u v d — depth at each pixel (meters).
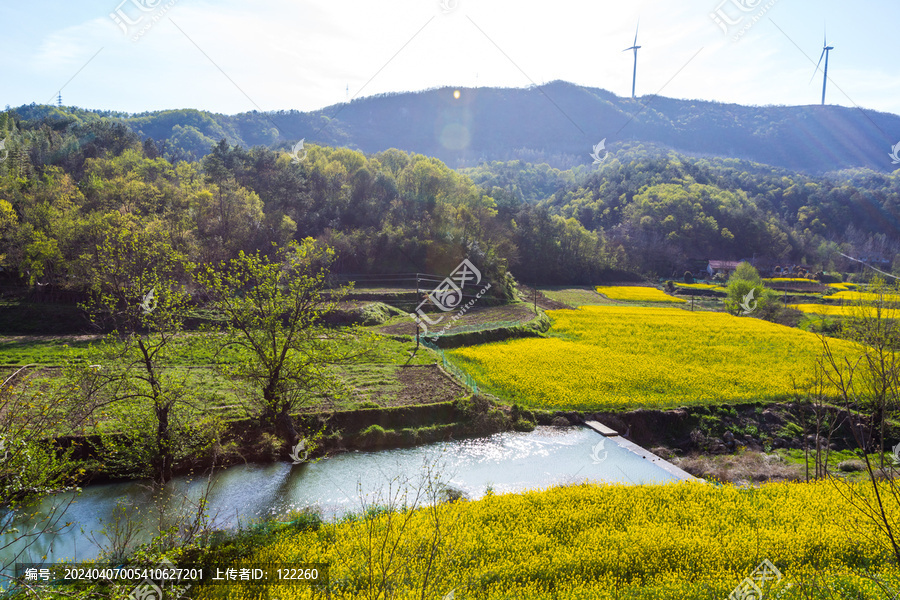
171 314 23.25
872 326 30.20
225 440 25.59
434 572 14.23
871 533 16.81
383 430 28.20
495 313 59.00
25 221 49.50
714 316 65.94
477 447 28.17
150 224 48.16
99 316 43.16
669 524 18.25
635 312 68.19
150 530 18.52
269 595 13.91
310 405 29.33
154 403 21.67
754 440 30.09
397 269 70.94
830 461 27.59
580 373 37.88
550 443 28.81
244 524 19.45
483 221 84.75
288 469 24.72
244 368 25.48
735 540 16.97
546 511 19.16
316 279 27.23
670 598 14.15
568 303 76.31
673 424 31.05
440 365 37.97
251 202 64.00
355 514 19.89
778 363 41.84
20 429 10.69
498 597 13.96
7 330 41.50
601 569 15.68
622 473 25.44
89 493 21.59
